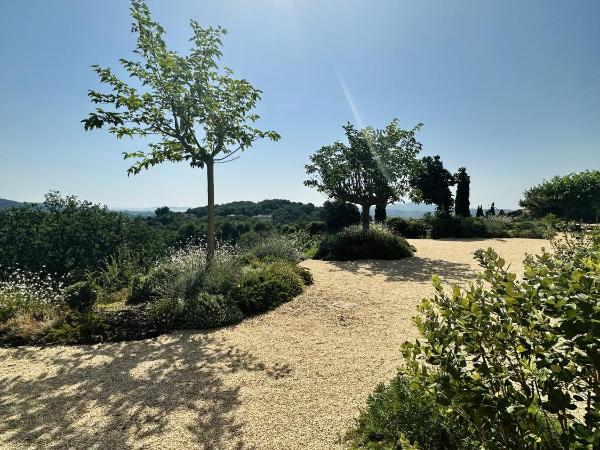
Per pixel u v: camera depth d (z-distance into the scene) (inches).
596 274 55.7
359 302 263.3
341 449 109.6
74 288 287.9
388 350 182.1
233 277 284.0
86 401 140.9
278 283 279.7
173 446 112.8
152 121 294.8
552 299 56.7
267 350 187.9
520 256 432.8
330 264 418.9
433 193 1051.9
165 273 315.9
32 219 848.3
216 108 301.6
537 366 58.7
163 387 151.1
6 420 128.6
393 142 533.3
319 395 142.0
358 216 803.4
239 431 120.0
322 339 200.5
